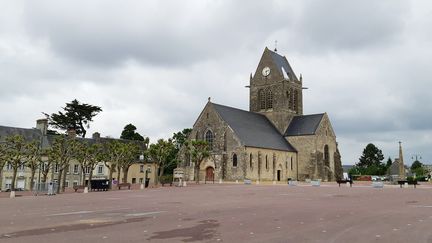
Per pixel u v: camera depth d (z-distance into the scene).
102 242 11.73
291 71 93.06
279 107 86.38
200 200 27.80
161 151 60.50
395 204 24.27
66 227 14.73
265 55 90.94
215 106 74.50
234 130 70.19
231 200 27.59
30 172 64.44
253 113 85.56
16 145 53.59
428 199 28.50
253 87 91.50
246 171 67.31
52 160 52.41
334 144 86.44
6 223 15.84
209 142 73.50
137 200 28.33
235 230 14.00
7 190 55.88
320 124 82.12
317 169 79.00
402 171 70.12
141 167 78.75
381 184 49.75
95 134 80.50
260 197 30.70
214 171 70.94
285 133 84.56
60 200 29.19
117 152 55.16
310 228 14.43
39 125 71.94
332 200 27.53
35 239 12.20
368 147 153.00
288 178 77.31
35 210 21.22
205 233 13.38
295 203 24.92
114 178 74.75
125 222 16.11
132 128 98.94
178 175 58.84
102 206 23.50
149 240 12.09
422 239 12.31
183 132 95.94
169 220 16.70
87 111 88.19
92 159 55.91
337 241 11.99
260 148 71.44
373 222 16.02
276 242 11.80
